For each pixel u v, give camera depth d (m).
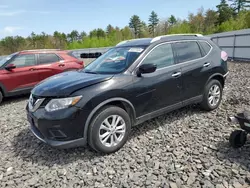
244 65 12.33
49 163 3.35
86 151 3.61
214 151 3.39
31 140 4.16
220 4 60.19
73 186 2.81
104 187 2.75
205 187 2.63
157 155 3.38
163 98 4.06
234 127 4.18
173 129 4.24
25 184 2.89
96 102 3.27
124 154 3.46
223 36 16.97
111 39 56.34
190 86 4.46
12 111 6.19
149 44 4.07
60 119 3.13
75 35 74.25
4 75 6.89
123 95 3.52
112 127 3.47
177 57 4.32
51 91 3.32
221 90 5.16
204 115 4.84
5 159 3.53
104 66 4.14
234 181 2.70
